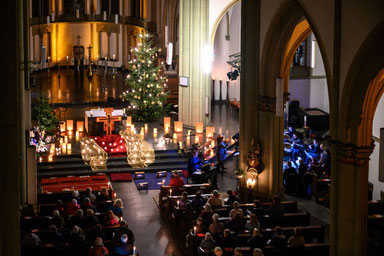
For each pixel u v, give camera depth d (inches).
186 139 1344.7
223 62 1785.2
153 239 874.1
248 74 987.9
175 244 856.9
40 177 1130.7
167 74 1929.1
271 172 983.0
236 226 762.8
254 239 709.9
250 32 975.6
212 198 875.4
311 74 1498.5
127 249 731.4
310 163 1101.7
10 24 507.8
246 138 1008.2
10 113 516.4
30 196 722.2
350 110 725.3
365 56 689.0
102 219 842.2
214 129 1462.8
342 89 732.7
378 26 660.7
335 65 739.4
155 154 1238.3
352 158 736.3
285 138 1253.1
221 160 1181.7
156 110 1518.2
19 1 732.0
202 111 1445.6
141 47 1529.3
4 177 519.8
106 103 1652.3
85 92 1777.8
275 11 908.6
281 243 707.4
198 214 865.5
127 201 1031.0
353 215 746.8
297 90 1518.2
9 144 518.9
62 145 1238.3
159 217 962.1
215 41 1769.2
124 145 1270.9
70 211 844.0
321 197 1007.0
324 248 732.0
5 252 523.8
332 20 744.3
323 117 1466.5
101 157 1206.9
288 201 974.4
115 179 1131.3
